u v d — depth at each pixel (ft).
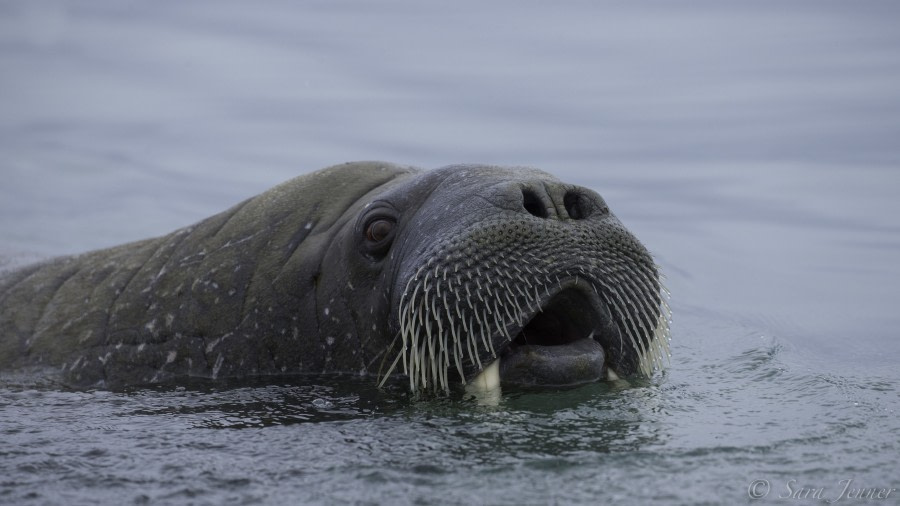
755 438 86.63
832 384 105.70
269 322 109.60
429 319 94.53
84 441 89.40
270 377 108.78
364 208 105.19
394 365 97.60
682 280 172.14
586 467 79.77
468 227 93.97
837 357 127.75
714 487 76.38
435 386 97.40
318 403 97.86
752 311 153.58
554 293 93.45
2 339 122.11
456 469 79.51
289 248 111.75
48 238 198.49
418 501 74.02
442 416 91.71
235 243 114.73
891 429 90.33
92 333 118.01
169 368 112.88
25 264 141.69
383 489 76.23
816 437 87.15
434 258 93.86
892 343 135.74
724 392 102.32
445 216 96.32
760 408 96.27
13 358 119.55
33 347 119.96
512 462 80.74
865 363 123.75
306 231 112.57
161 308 115.44
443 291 93.30
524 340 101.40
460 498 74.43
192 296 114.01
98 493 77.36
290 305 108.99
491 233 93.20
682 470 79.46
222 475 80.02
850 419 92.48
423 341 95.20
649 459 81.41
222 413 96.99
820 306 156.04
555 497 74.43
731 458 81.97
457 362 95.14
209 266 114.73
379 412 94.12
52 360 117.80
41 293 126.62
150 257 122.11
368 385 102.17
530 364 94.99
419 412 93.04
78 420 96.78
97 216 215.51
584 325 97.04
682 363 116.88
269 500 75.15
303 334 108.06
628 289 96.17
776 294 162.91
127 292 119.24
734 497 74.69
